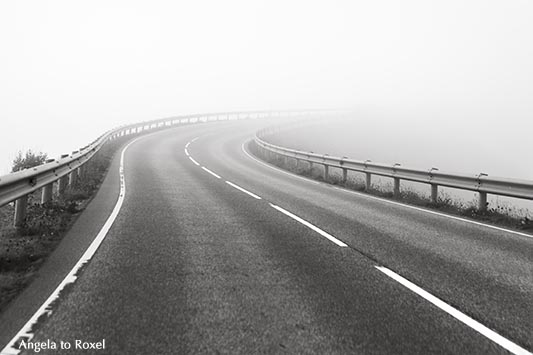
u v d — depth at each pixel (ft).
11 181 18.26
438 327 11.12
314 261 17.01
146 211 27.20
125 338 10.08
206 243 19.44
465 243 21.12
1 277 14.26
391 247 19.67
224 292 13.25
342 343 10.07
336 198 36.86
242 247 18.89
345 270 15.90
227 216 26.25
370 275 15.37
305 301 12.66
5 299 12.42
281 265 16.31
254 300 12.64
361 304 12.55
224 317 11.37
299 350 9.68
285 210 29.14
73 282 13.92
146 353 9.41
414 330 10.89
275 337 10.28
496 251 19.60
